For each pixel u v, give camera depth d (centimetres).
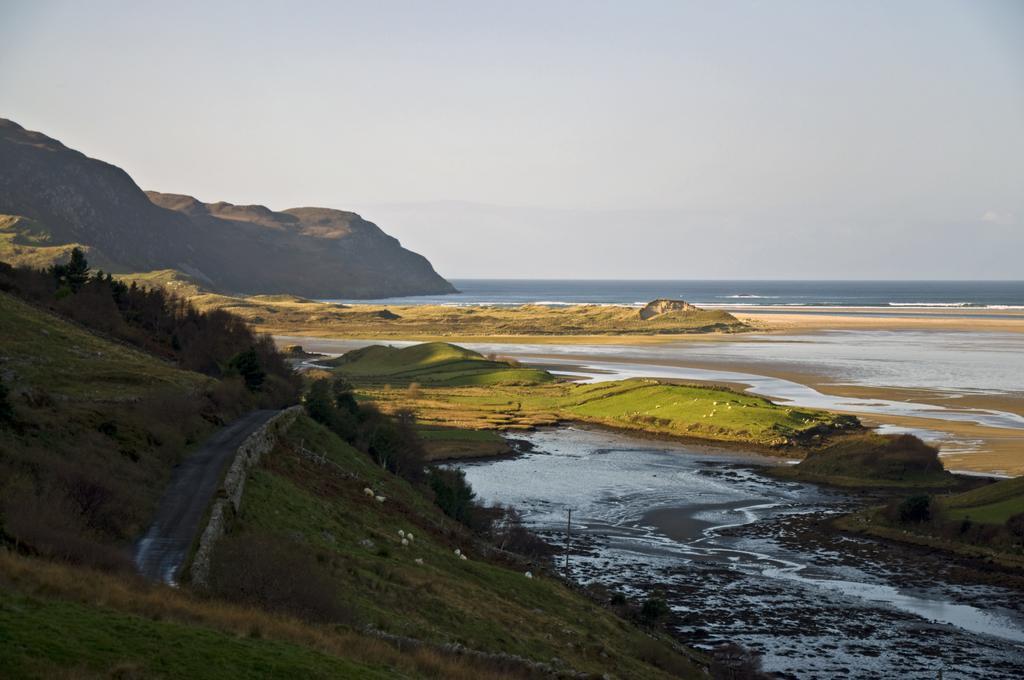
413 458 9962
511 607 5309
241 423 7700
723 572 8025
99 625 2673
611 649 5150
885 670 5859
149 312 13188
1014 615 7031
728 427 15150
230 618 3167
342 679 2864
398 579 4909
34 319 9831
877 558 8588
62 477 4253
